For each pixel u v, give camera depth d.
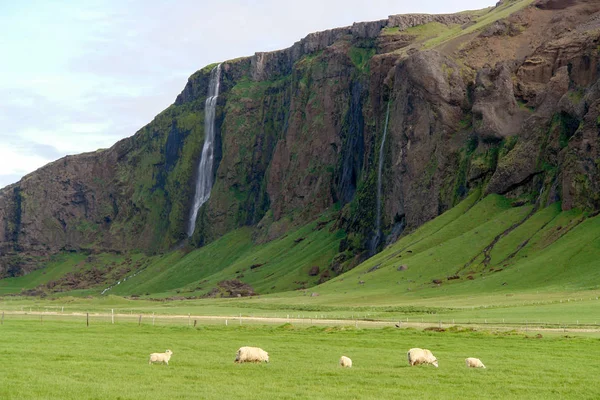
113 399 44.81
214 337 84.12
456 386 50.78
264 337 84.50
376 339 81.88
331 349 72.06
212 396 45.94
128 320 125.50
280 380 52.50
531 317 117.31
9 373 53.62
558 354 68.38
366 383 51.66
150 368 57.38
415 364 59.88
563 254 192.12
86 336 83.50
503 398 46.84
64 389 47.53
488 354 68.56
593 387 50.62
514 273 191.88
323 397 46.19
